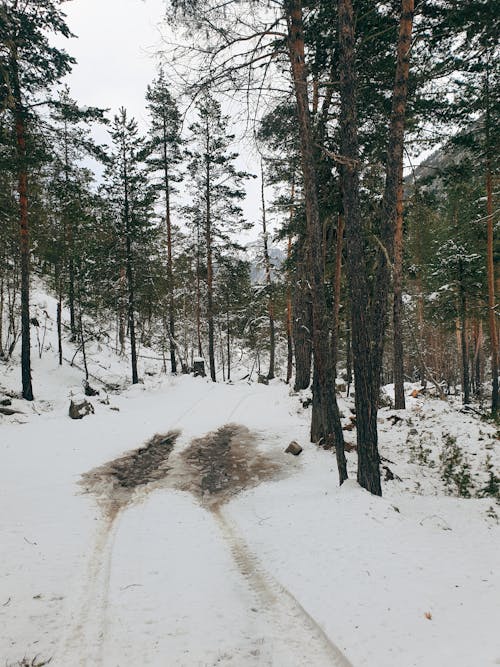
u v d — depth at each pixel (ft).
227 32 21.77
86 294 71.67
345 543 17.84
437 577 15.02
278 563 17.08
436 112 33.50
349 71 23.49
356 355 24.27
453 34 26.61
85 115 48.78
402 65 23.90
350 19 23.43
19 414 44.34
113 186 71.92
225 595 14.97
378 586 14.43
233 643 12.21
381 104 32.40
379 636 11.88
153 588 15.29
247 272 93.86
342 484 25.13
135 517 23.31
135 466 33.45
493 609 12.95
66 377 69.97
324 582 15.05
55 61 45.52
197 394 68.03
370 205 35.88
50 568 16.17
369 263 40.73
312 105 33.32
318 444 37.70
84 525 21.35
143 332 98.32
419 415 45.47
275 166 32.37
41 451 33.96
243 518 23.22
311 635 12.59
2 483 26.09
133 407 57.00
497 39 26.30
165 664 11.23
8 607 13.23
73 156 58.08
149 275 76.18
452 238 76.89
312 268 25.86
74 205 57.06
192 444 40.65
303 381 65.82
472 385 113.70
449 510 23.36
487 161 52.90
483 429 36.86
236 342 141.38
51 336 87.20
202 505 25.93
